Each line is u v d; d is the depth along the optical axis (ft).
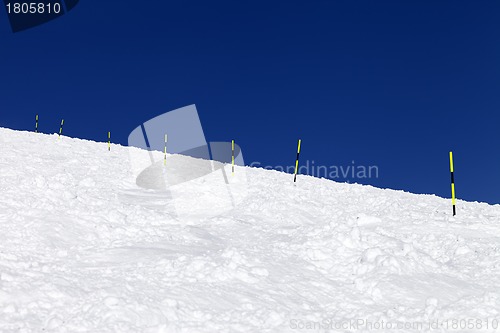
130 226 31.35
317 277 24.58
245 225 36.99
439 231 35.73
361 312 20.31
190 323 17.49
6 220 28.53
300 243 29.86
